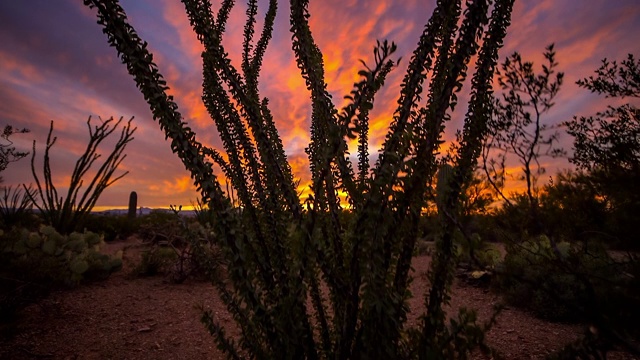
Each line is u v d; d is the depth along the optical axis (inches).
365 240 45.6
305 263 49.3
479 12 45.9
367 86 40.7
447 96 47.8
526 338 111.1
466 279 185.3
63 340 110.4
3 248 161.5
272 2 77.3
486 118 53.0
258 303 52.2
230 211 51.0
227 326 128.4
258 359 57.1
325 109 55.1
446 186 52.1
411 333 52.7
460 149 54.5
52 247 174.9
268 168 60.7
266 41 76.3
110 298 158.9
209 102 65.7
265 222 60.9
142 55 44.7
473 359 95.3
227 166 65.1
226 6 76.5
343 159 48.7
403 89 48.5
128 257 261.7
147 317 135.9
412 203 48.9
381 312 46.5
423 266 213.0
